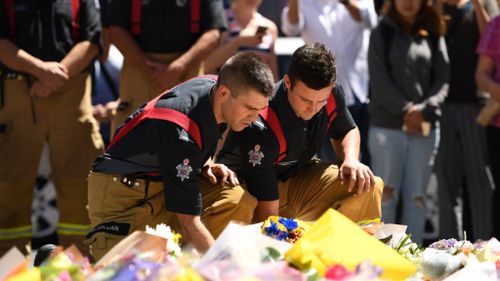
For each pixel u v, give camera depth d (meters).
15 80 16.25
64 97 16.50
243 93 10.80
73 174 16.59
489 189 18.16
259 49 18.84
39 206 18.38
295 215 13.38
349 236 9.05
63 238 16.64
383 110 17.97
